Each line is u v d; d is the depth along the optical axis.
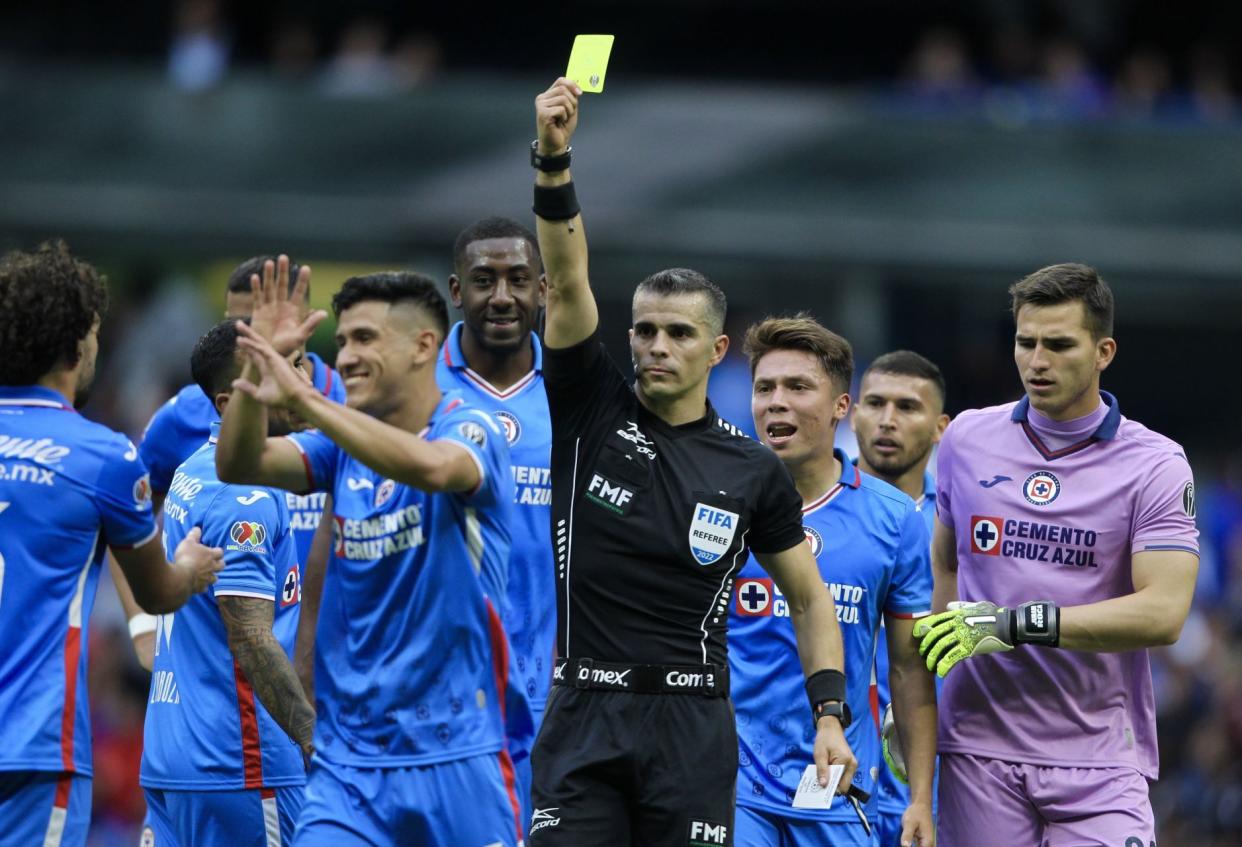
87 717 18.59
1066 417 21.72
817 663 20.03
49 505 18.16
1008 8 69.81
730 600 21.88
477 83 57.91
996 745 21.78
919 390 25.84
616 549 19.12
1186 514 21.17
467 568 18.62
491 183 57.03
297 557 23.06
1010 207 57.12
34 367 18.41
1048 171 57.22
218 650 21.75
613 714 18.88
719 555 19.23
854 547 22.70
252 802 21.84
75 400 19.36
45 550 18.16
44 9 72.56
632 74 74.06
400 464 17.33
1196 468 61.38
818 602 20.23
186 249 57.81
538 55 73.81
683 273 19.58
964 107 58.75
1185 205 57.25
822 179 57.12
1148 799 21.67
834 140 57.22
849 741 22.69
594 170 57.06
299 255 57.88
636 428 19.58
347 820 18.67
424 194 57.06
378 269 57.97
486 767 18.84
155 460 24.55
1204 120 58.28
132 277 59.72
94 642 42.88
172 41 72.56
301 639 20.75
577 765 18.80
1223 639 49.22
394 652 18.72
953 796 22.09
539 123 18.52
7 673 17.98
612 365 19.89
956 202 57.12
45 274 18.42
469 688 18.83
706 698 19.12
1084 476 21.56
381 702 18.70
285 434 20.58
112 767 40.41
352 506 18.89
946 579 22.92
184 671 21.91
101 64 59.59
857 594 22.66
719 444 19.77
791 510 19.97
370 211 56.88
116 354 58.69
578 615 19.25
